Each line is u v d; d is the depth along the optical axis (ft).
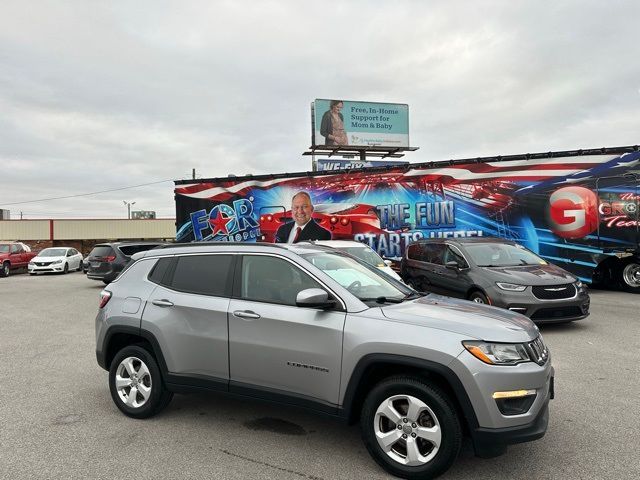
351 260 16.42
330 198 50.44
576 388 17.98
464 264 31.50
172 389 14.99
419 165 47.21
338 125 110.73
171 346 14.98
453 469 12.01
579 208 41.88
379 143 112.78
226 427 14.93
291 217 51.57
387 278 16.29
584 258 41.83
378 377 12.66
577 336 26.53
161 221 153.79
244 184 52.95
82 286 64.69
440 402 11.25
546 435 13.93
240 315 13.96
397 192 48.16
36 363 23.04
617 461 12.32
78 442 13.87
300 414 15.99
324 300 12.66
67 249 97.96
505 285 27.81
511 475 11.69
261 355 13.55
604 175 41.19
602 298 39.68
